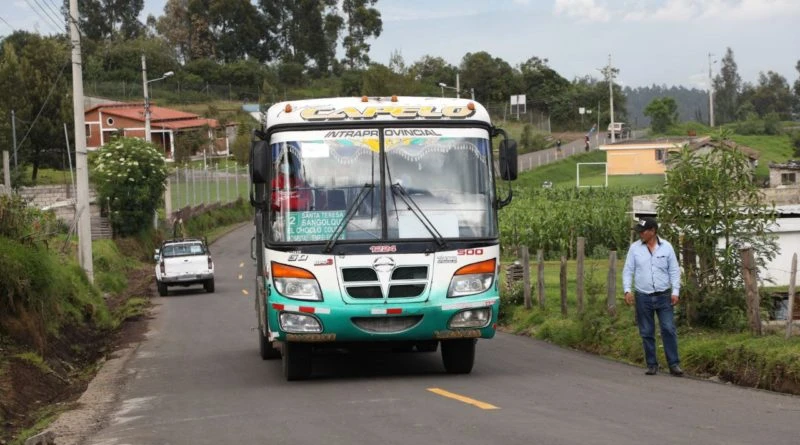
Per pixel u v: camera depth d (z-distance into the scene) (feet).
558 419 30.96
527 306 70.18
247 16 427.33
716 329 47.57
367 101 41.50
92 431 34.09
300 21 433.89
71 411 39.63
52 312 66.74
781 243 74.54
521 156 334.03
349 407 34.83
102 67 371.56
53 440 32.27
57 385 51.29
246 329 75.05
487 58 428.56
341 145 40.40
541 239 141.08
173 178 240.32
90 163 208.64
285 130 40.57
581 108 412.57
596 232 141.90
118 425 34.37
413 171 40.42
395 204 39.96
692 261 48.78
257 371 48.44
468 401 35.12
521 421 30.71
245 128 309.42
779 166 197.36
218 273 149.79
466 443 27.45
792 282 41.96
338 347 42.75
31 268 59.72
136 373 51.37
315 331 39.32
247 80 400.26
